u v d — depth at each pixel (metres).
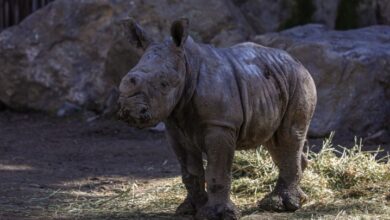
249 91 14.48
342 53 25.25
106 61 28.92
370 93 25.16
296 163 15.79
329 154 18.81
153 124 13.42
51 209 16.36
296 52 25.77
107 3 29.59
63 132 27.81
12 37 30.95
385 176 17.89
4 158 23.33
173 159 23.02
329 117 24.97
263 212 15.66
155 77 13.32
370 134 24.92
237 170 18.34
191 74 13.94
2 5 32.81
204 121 14.06
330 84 25.19
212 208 14.38
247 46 15.23
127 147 25.08
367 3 30.41
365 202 16.30
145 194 17.69
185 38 13.63
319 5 30.41
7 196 17.69
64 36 30.34
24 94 30.89
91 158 23.50
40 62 30.56
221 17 28.66
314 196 16.89
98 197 17.69
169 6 28.75
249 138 14.84
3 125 29.16
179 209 15.49
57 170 21.56
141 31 14.11
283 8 30.50
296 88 15.44
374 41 26.70
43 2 32.84
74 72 30.22
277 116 15.08
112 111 28.98
